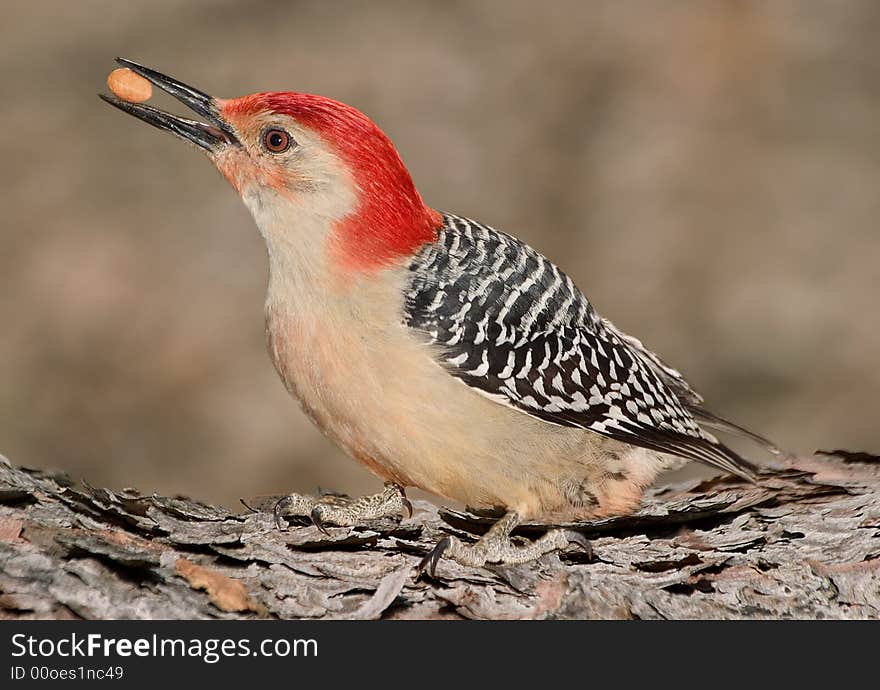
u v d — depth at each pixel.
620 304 15.48
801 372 14.58
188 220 16.02
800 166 17.38
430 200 16.67
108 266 15.26
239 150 7.85
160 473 13.16
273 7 20.08
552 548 7.28
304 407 7.84
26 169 16.77
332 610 6.53
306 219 7.62
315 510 7.68
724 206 16.83
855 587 7.04
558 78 19.02
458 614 6.62
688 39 19.62
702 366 14.73
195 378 14.13
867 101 18.73
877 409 14.02
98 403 13.81
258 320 14.76
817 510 7.87
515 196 16.95
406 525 7.63
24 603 6.18
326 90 18.19
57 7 20.02
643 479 8.08
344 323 7.45
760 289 15.55
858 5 20.52
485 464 7.59
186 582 6.48
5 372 13.94
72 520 6.71
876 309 15.20
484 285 7.79
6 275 15.09
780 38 19.70
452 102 18.30
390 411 7.44
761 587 6.99
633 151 17.69
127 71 8.22
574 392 7.81
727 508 7.93
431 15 20.14
